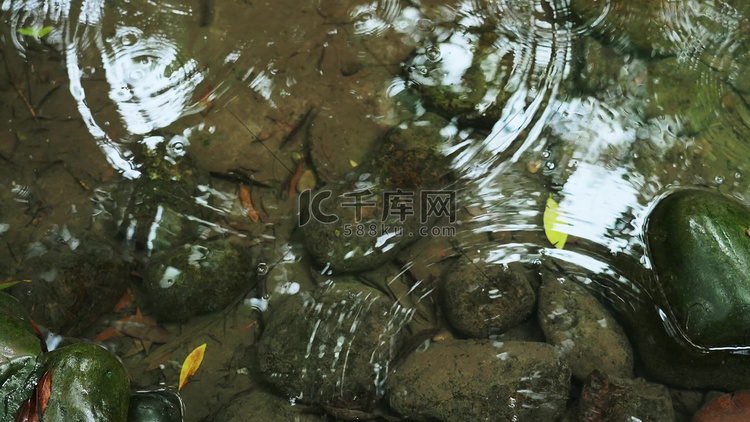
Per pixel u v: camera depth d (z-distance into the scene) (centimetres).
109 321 170
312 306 170
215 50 188
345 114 183
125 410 158
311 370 166
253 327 171
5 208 176
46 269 169
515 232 175
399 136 180
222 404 166
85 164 179
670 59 187
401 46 188
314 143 181
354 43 189
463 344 168
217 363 169
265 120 183
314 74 187
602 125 182
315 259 173
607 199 177
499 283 171
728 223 169
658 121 183
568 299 170
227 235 175
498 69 185
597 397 163
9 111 183
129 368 167
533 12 192
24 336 158
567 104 184
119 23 190
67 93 184
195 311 170
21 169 179
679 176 179
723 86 185
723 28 189
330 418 165
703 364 165
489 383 164
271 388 167
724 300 164
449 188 177
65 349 159
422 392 164
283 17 191
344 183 177
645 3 190
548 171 179
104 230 174
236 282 171
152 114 183
